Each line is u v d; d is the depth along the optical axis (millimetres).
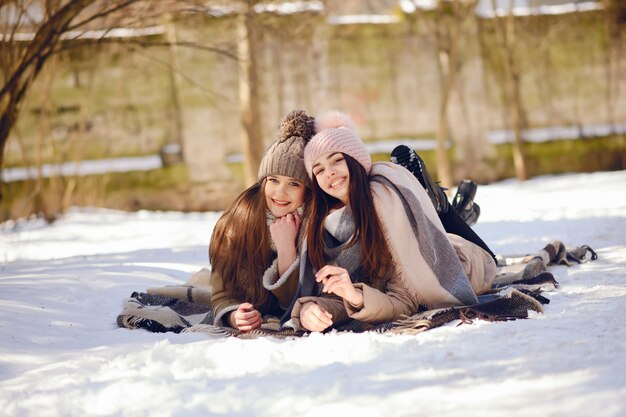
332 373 3748
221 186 22969
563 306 5117
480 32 24469
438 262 5199
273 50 23516
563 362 3660
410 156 6133
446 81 20609
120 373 4012
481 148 24453
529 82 24969
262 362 4070
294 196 5410
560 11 25078
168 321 5371
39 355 4594
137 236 14219
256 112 19281
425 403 3215
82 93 22250
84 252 11906
